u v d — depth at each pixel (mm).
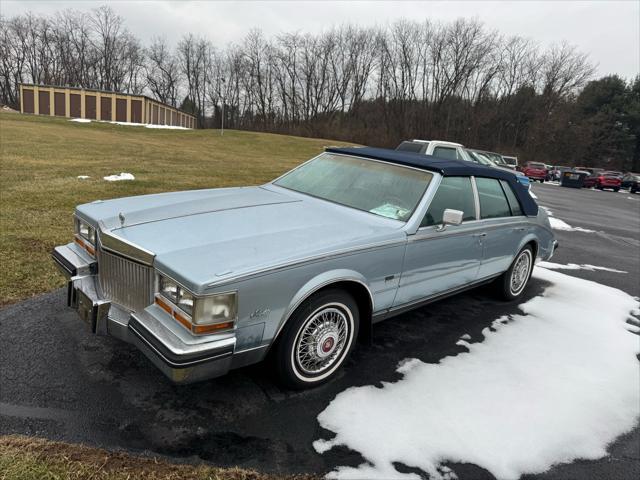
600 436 2771
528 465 2461
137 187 9719
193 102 82562
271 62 76000
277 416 2637
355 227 3115
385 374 3207
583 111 66188
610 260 7688
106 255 2688
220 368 2346
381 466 2336
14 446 2215
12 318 3516
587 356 3779
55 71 77938
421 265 3414
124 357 3096
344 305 2922
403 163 3816
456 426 2703
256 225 2967
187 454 2287
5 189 8180
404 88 70000
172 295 2357
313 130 71500
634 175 40312
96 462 2164
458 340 3861
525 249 4883
